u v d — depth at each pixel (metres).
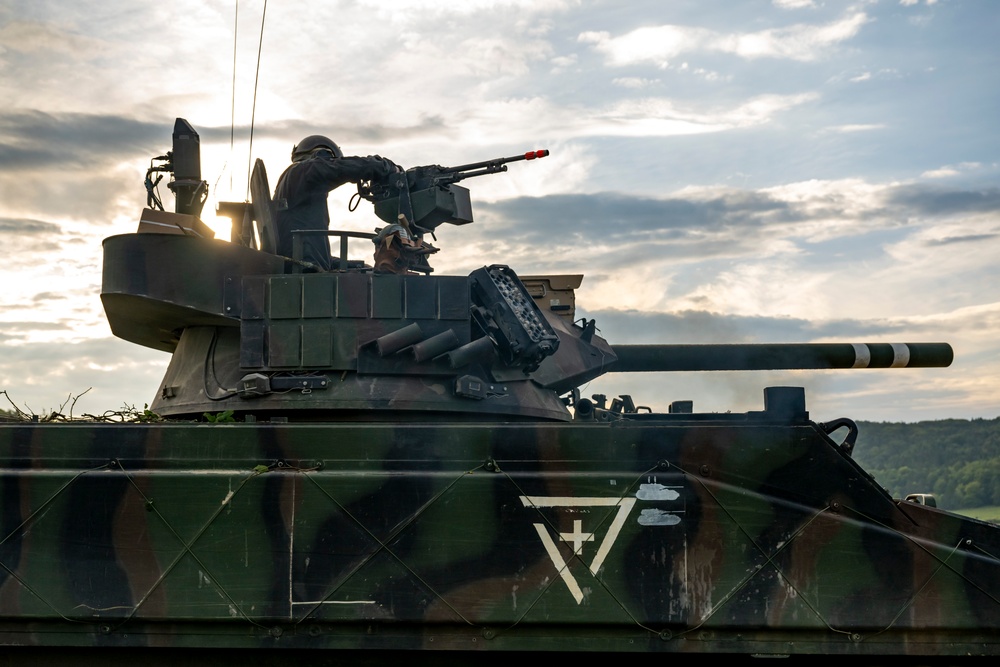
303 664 10.33
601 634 9.95
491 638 9.94
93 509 10.04
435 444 10.08
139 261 11.77
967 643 9.83
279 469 10.05
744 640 9.92
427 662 10.33
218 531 9.98
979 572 9.82
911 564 9.84
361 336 11.48
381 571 9.91
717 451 10.02
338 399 11.26
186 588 9.94
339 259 12.84
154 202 12.89
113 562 9.98
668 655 10.34
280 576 9.92
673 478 9.98
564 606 9.85
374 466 10.05
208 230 12.38
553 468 10.03
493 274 12.26
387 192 13.43
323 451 10.09
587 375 14.05
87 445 10.16
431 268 13.47
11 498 10.07
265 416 11.53
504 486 9.97
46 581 9.98
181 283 11.73
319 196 13.02
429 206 13.28
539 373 12.93
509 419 12.09
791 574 9.86
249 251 12.08
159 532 10.00
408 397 11.34
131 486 10.05
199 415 11.96
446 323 11.67
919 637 9.86
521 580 9.88
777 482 9.98
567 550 9.91
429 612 9.87
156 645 10.04
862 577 9.84
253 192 12.77
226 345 12.16
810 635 9.90
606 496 9.96
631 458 10.05
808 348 15.01
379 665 10.31
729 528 9.91
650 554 9.90
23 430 10.18
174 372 12.47
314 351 11.41
